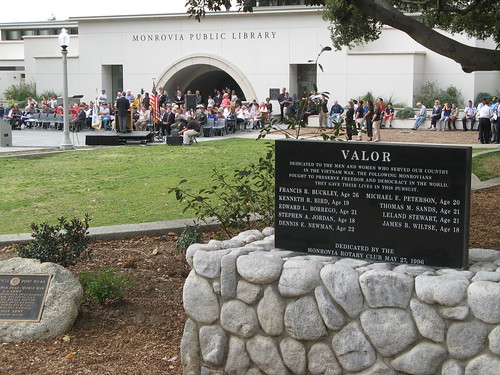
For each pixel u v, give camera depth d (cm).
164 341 598
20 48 4972
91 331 612
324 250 521
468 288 432
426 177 477
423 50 3469
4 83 4756
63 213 1141
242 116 3344
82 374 525
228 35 3819
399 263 493
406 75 3422
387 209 494
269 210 794
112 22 4059
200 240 805
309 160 520
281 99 3475
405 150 483
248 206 809
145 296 704
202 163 1841
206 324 518
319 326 477
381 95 3481
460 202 468
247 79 3806
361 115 2645
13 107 3594
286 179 530
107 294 661
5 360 545
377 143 492
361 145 498
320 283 478
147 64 4019
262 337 499
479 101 3400
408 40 3481
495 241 852
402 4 1513
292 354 488
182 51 3938
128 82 4066
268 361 497
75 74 4181
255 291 497
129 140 2588
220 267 510
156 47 3988
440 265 479
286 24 3684
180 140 2445
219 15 3803
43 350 567
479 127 2548
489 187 1316
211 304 514
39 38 4403
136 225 963
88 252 764
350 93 3556
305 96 789
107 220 1069
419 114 3206
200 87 4434
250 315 501
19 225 1041
